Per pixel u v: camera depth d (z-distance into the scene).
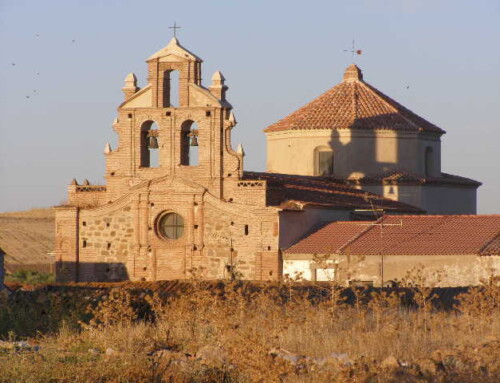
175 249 101.50
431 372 47.28
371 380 46.69
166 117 101.75
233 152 100.25
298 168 120.69
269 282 81.44
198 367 49.12
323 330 58.12
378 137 119.56
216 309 60.53
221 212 100.19
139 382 48.34
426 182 118.50
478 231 96.81
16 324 63.53
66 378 48.47
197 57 101.56
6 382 47.72
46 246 165.00
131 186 102.94
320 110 122.50
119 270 103.38
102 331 59.44
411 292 75.69
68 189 105.75
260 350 48.69
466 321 58.59
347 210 106.94
